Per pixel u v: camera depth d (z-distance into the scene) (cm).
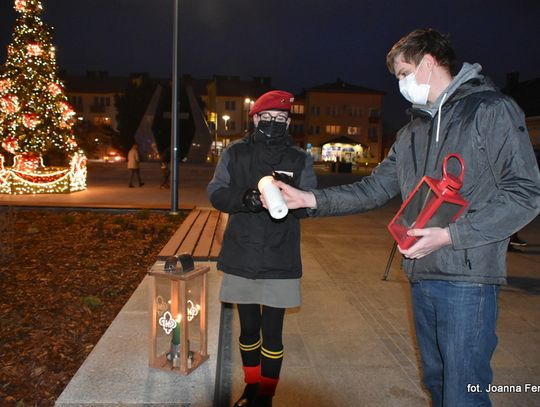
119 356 343
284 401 326
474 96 201
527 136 191
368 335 443
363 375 365
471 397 204
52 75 1573
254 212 273
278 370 301
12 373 355
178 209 1154
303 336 438
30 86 1517
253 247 285
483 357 203
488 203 190
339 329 456
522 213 183
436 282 207
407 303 537
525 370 382
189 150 3928
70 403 283
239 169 292
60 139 1606
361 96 7019
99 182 2184
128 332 386
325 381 355
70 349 399
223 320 450
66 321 458
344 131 7056
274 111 289
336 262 729
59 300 515
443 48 206
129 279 596
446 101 205
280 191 242
